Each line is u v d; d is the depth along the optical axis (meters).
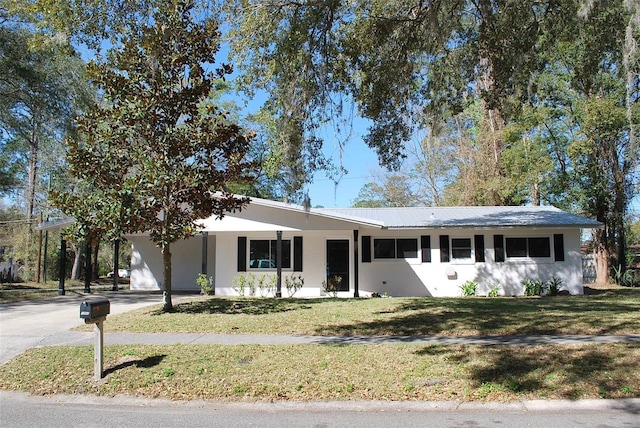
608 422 5.75
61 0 11.52
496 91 12.70
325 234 21.39
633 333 9.79
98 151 12.88
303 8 11.16
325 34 11.23
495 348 8.48
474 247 21.00
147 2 12.46
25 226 38.19
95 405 6.88
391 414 6.22
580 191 26.25
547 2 11.77
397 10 12.28
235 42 12.62
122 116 12.27
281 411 6.44
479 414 6.13
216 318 12.47
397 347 8.80
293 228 19.81
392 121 13.02
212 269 24.58
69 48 12.19
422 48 12.07
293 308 14.37
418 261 21.08
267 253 21.05
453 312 12.90
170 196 13.12
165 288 14.06
